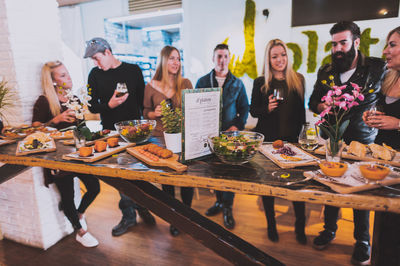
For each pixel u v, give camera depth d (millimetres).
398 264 1044
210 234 1261
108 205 2984
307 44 3643
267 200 2258
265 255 1234
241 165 1328
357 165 1211
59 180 2135
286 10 3660
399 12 3123
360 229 2041
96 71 2896
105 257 2141
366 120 1540
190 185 1186
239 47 4012
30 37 2340
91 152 1462
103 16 5098
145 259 2100
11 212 2324
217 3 4016
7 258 2180
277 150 1468
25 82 2320
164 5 4543
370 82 2209
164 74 2674
